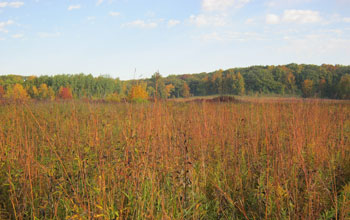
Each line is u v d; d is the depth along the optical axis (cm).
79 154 324
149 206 274
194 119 533
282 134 470
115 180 291
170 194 301
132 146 304
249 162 407
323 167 391
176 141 364
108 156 320
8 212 278
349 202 272
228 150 453
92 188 277
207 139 472
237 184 348
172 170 304
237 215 302
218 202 314
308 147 434
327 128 558
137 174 278
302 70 5906
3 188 316
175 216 273
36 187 314
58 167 326
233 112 624
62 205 288
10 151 379
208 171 390
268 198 287
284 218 273
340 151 486
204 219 301
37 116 600
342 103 938
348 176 409
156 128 357
